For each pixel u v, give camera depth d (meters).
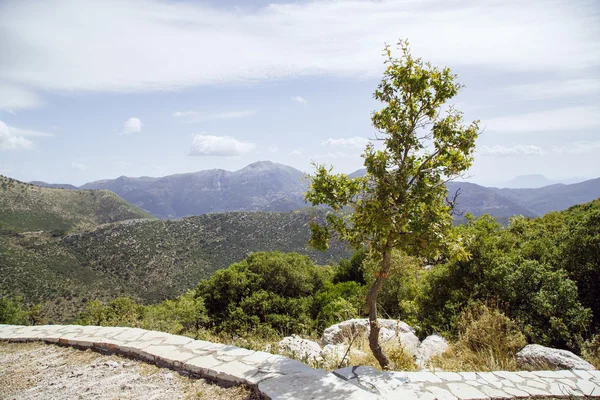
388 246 5.11
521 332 6.53
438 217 4.88
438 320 8.34
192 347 5.57
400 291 13.80
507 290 7.63
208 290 25.28
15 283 71.56
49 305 68.19
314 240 5.70
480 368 5.72
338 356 6.26
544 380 4.70
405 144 5.10
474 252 8.85
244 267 27.02
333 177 5.46
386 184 4.80
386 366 5.44
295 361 4.77
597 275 7.86
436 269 9.61
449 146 5.09
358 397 3.65
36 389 4.78
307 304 24.41
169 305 19.61
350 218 5.32
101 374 5.07
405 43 5.15
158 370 5.02
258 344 7.42
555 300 7.01
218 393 4.21
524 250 9.09
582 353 6.03
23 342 6.80
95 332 6.74
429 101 5.18
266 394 3.82
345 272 26.64
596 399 4.26
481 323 6.67
